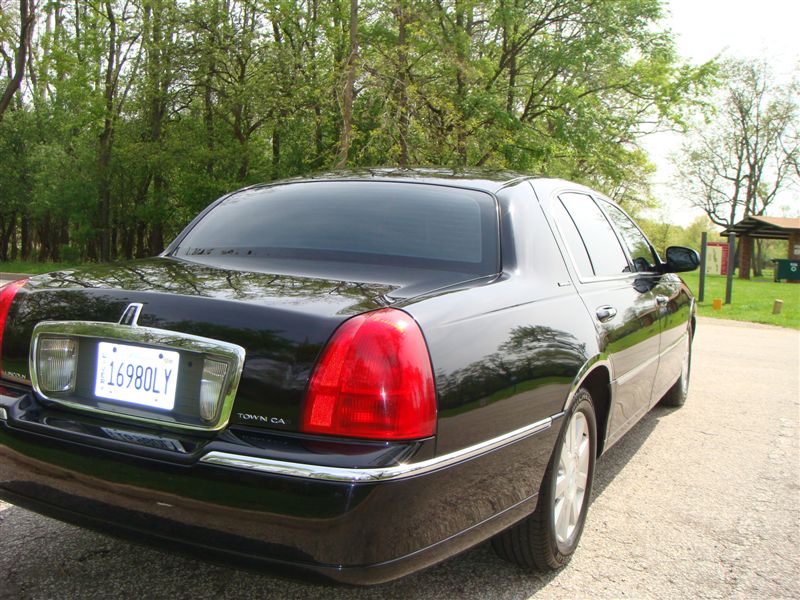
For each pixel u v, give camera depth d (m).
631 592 2.64
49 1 29.55
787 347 9.89
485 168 3.43
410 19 20.06
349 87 17.39
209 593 2.50
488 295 2.34
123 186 33.97
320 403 1.83
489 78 22.02
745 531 3.26
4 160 38.09
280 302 2.00
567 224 3.29
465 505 2.06
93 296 2.22
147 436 1.99
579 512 2.91
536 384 2.36
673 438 4.83
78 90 29.69
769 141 52.53
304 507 1.76
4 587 2.47
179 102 30.38
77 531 2.96
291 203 2.99
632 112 23.88
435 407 1.91
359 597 2.51
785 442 4.77
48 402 2.21
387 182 3.03
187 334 2.00
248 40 26.50
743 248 46.25
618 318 3.25
